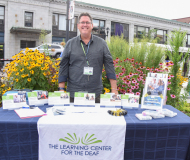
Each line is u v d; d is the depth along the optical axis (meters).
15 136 1.46
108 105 1.89
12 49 16.70
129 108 1.90
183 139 1.50
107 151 1.46
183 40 3.52
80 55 2.15
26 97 1.96
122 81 3.38
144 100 1.86
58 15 18.52
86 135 1.43
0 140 1.47
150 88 1.86
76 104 1.90
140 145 1.49
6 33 16.41
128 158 1.51
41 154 1.44
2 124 1.44
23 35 16.91
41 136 1.42
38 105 1.92
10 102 1.81
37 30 16.02
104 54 2.23
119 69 3.66
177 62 3.44
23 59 3.04
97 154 1.46
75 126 1.42
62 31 18.77
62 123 1.42
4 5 16.12
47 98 1.99
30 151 1.48
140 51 4.27
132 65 3.69
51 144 1.43
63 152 1.44
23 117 1.54
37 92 1.94
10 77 3.29
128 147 1.49
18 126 1.44
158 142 1.50
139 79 3.34
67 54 2.20
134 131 1.46
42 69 2.95
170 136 1.50
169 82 3.31
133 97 1.92
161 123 1.47
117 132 1.44
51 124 1.42
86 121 1.47
